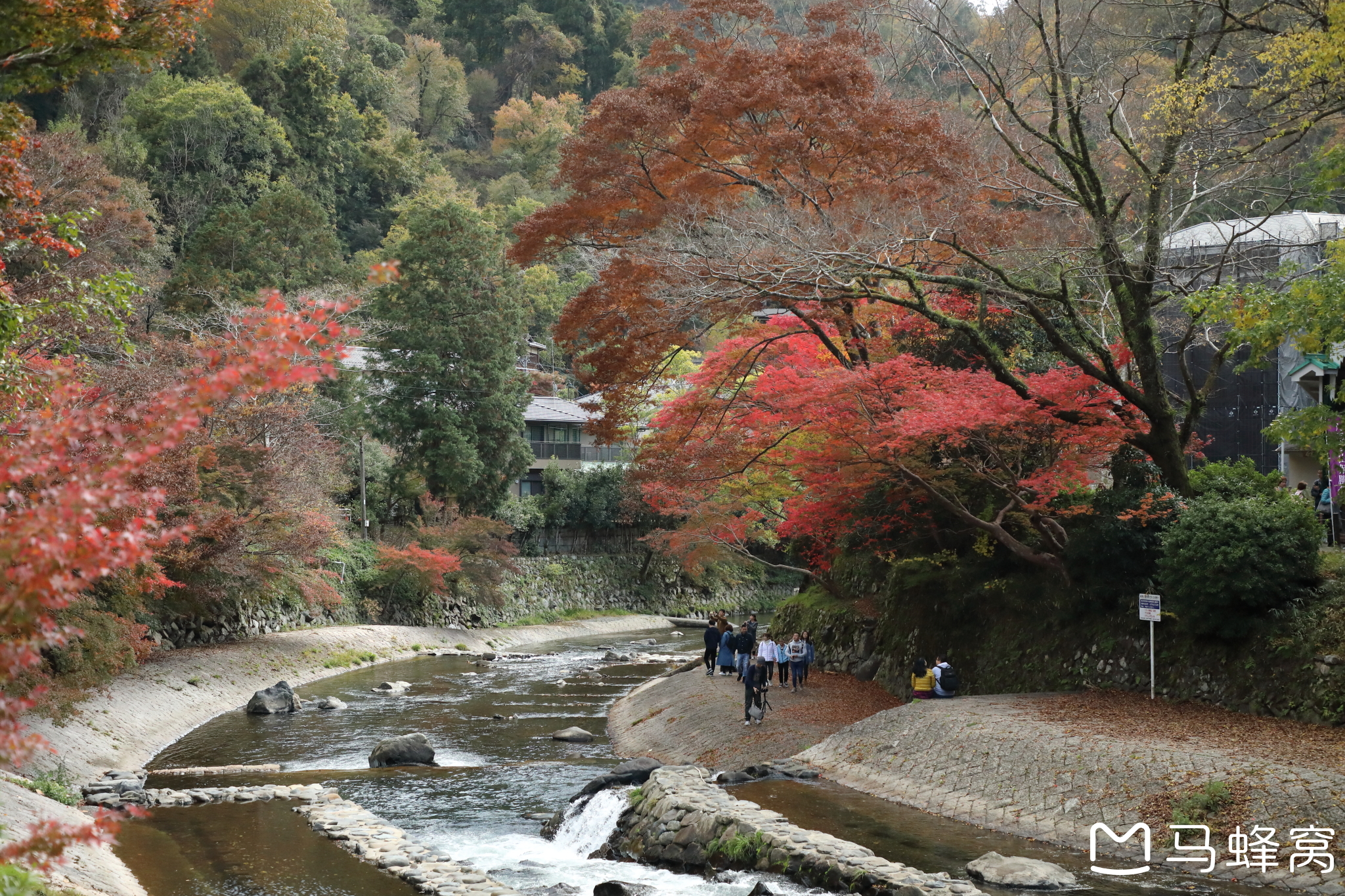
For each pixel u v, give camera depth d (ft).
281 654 118.21
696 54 80.59
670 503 94.22
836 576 99.35
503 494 173.27
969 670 71.41
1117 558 62.59
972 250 65.10
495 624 168.76
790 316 80.07
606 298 75.46
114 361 91.97
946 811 48.98
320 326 16.06
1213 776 43.57
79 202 104.99
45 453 15.57
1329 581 54.13
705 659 95.04
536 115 326.24
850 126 69.10
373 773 66.39
